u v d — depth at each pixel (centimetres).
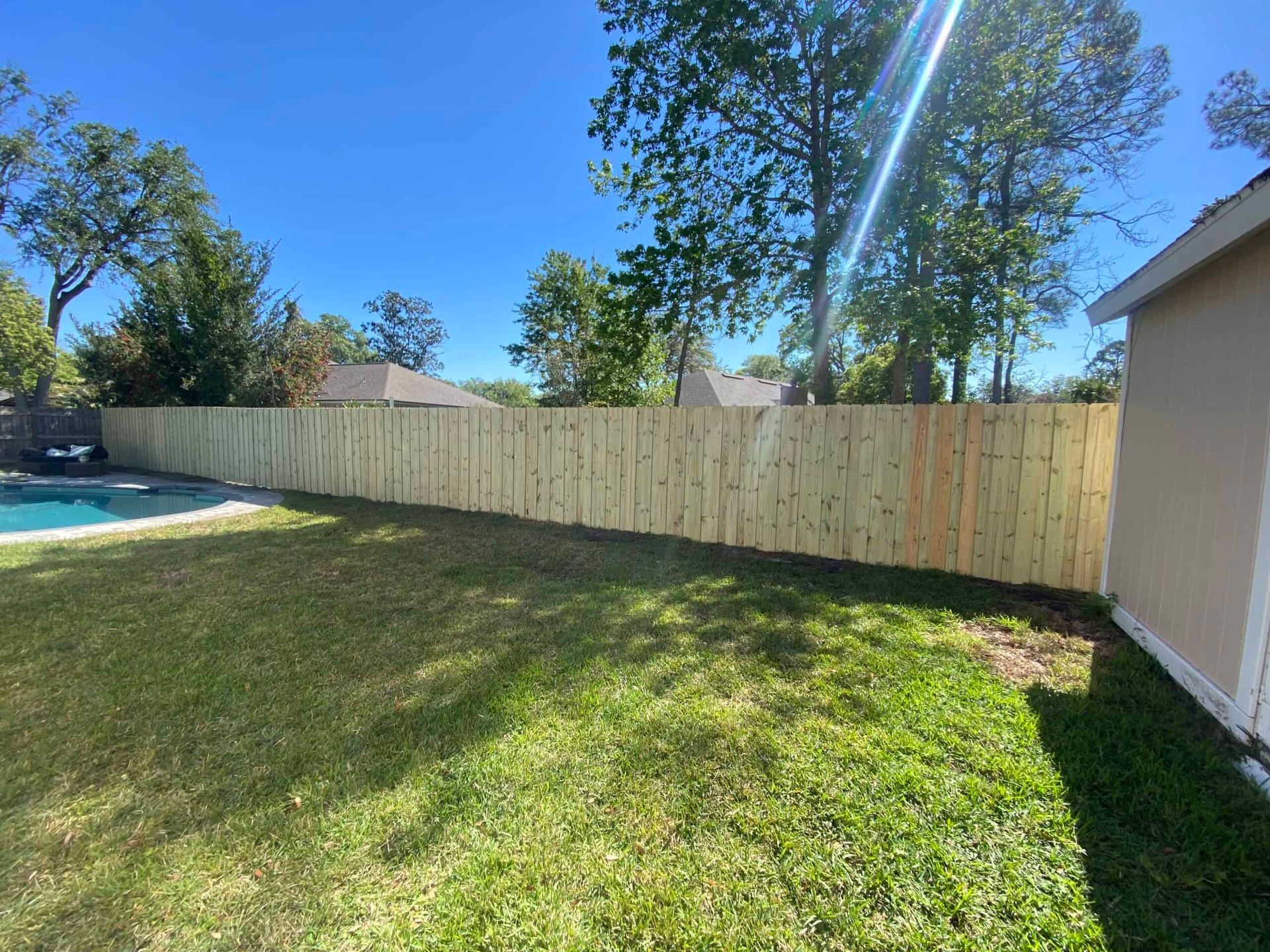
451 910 147
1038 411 447
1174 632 288
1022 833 175
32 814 183
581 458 680
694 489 607
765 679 283
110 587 434
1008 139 1090
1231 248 251
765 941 140
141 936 139
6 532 757
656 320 1092
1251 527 226
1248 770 206
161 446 1234
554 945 138
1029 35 978
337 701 261
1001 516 464
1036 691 270
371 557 531
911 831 176
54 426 1446
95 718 244
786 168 893
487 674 289
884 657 309
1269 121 1060
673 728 236
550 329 1537
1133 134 1252
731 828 178
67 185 1855
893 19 762
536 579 463
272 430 1004
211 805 188
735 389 2191
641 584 450
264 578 462
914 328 799
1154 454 327
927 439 491
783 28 818
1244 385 238
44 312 1759
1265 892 152
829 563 523
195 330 1405
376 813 184
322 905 149
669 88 909
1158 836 174
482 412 755
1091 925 142
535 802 189
